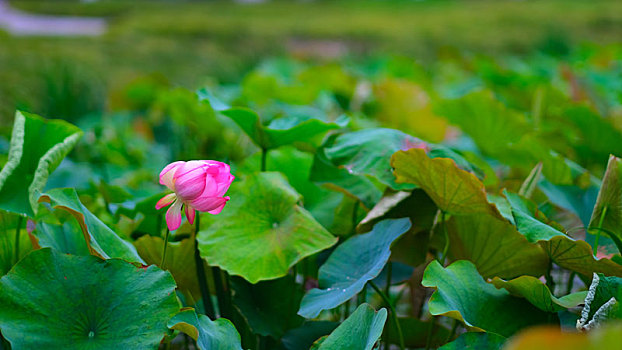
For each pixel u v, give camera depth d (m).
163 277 2.11
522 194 2.52
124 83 5.64
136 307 2.07
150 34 21.83
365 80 5.40
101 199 2.81
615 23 21.80
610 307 2.01
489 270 2.45
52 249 2.10
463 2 39.00
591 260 2.24
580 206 2.60
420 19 27.69
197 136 3.85
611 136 3.04
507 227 2.36
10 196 2.17
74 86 4.89
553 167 2.77
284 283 2.45
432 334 2.46
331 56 12.90
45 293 2.05
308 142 2.80
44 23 31.98
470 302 2.19
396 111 3.97
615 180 2.35
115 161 3.60
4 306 2.02
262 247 2.34
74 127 2.30
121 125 4.62
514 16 25.41
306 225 2.35
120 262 2.12
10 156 2.23
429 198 2.45
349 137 2.54
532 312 2.20
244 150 3.67
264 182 2.43
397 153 2.28
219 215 2.40
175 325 2.02
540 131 3.19
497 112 3.14
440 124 3.72
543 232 2.22
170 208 2.14
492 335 2.05
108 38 17.91
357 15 34.66
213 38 20.75
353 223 2.64
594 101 3.99
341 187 2.57
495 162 3.33
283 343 2.36
